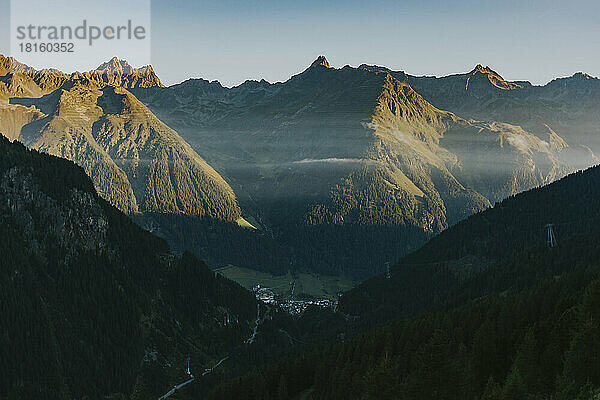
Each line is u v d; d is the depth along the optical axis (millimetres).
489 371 155625
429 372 142000
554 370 140375
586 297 150375
